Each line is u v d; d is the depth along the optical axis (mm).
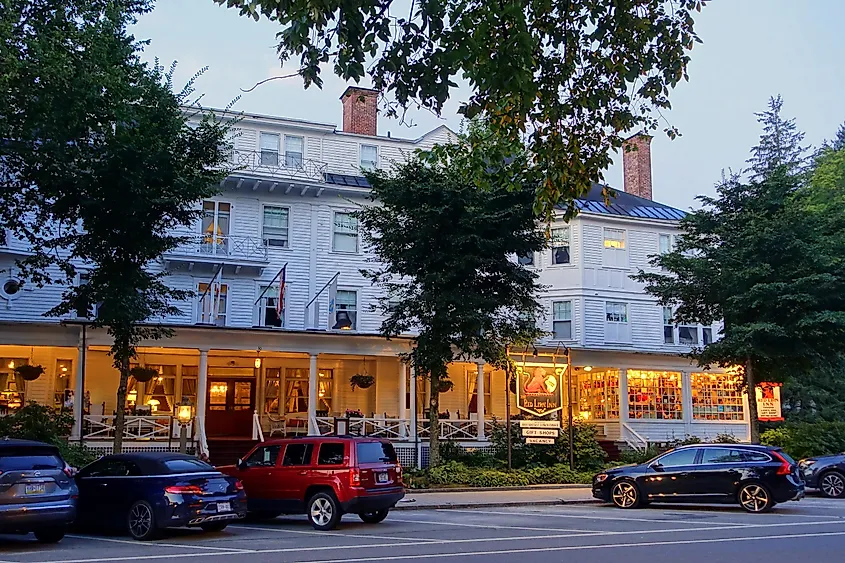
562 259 34938
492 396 33281
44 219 18656
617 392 33312
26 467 11508
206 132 19094
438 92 8953
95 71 15680
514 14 8711
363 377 28734
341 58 8914
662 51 10594
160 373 28625
